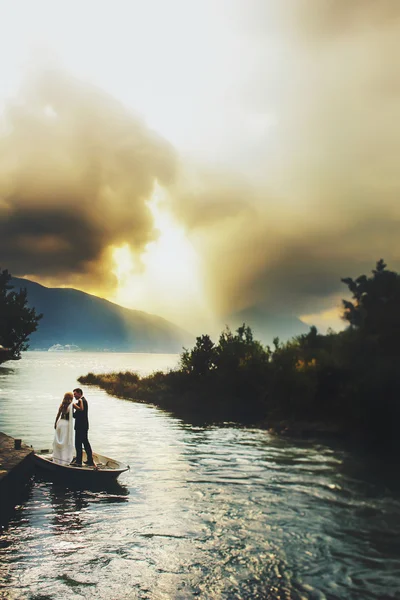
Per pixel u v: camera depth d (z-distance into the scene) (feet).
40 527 34.32
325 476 50.39
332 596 25.68
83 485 45.50
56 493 42.63
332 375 82.23
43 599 24.41
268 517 37.63
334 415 80.43
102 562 28.94
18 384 184.96
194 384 118.11
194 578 27.35
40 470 48.60
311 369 83.30
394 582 27.22
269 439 72.02
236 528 35.22
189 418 94.58
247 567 28.91
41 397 133.69
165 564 29.01
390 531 34.88
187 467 53.88
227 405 104.53
